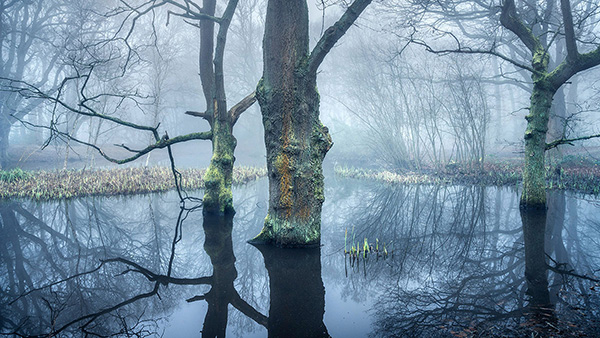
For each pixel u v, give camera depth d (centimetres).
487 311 378
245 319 399
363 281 499
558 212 897
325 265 568
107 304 450
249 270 557
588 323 338
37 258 643
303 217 656
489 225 827
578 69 816
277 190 664
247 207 1117
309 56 636
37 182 1406
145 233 824
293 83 629
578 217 845
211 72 1019
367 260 595
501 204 1059
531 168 918
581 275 490
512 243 672
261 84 666
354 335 345
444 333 331
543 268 526
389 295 444
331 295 455
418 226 851
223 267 584
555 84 848
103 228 872
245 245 694
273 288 484
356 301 432
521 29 905
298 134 640
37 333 371
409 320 367
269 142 666
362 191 1387
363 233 793
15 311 426
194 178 1571
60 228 868
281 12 625
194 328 380
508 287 451
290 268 558
